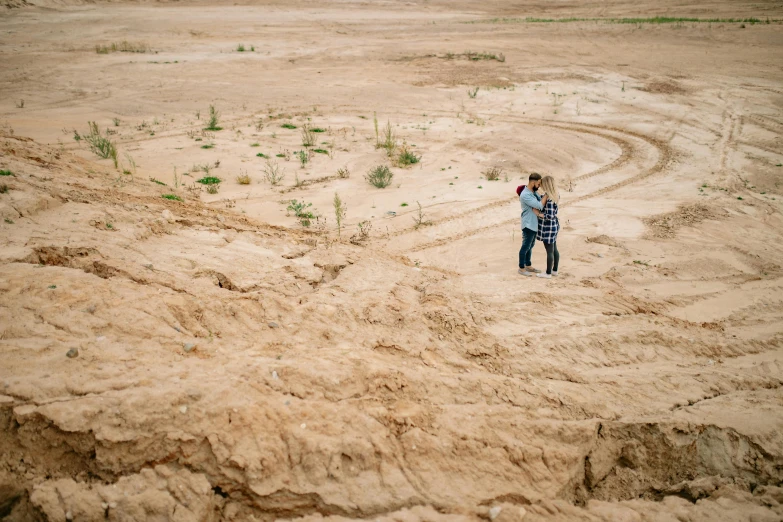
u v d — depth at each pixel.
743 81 20.84
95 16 32.28
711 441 4.45
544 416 4.38
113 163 11.35
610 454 4.29
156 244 6.17
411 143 14.76
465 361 4.97
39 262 5.17
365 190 11.21
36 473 3.28
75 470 3.36
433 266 7.79
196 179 11.16
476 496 3.63
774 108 17.89
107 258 5.42
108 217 6.41
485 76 22.89
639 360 5.55
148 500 3.20
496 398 4.47
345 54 26.38
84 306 4.37
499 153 13.72
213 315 4.75
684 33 28.47
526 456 3.94
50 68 21.39
